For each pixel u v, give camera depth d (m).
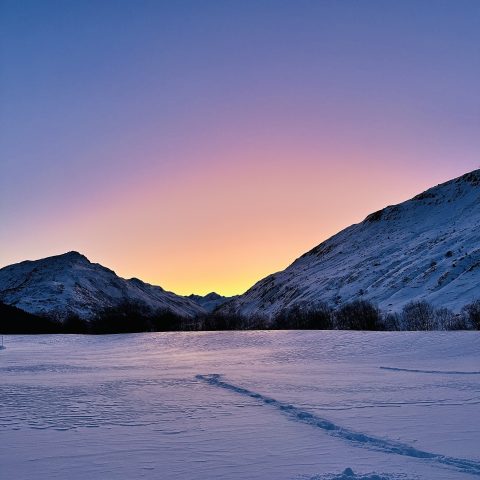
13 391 22.94
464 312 96.38
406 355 42.22
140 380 27.30
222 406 18.05
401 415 15.35
